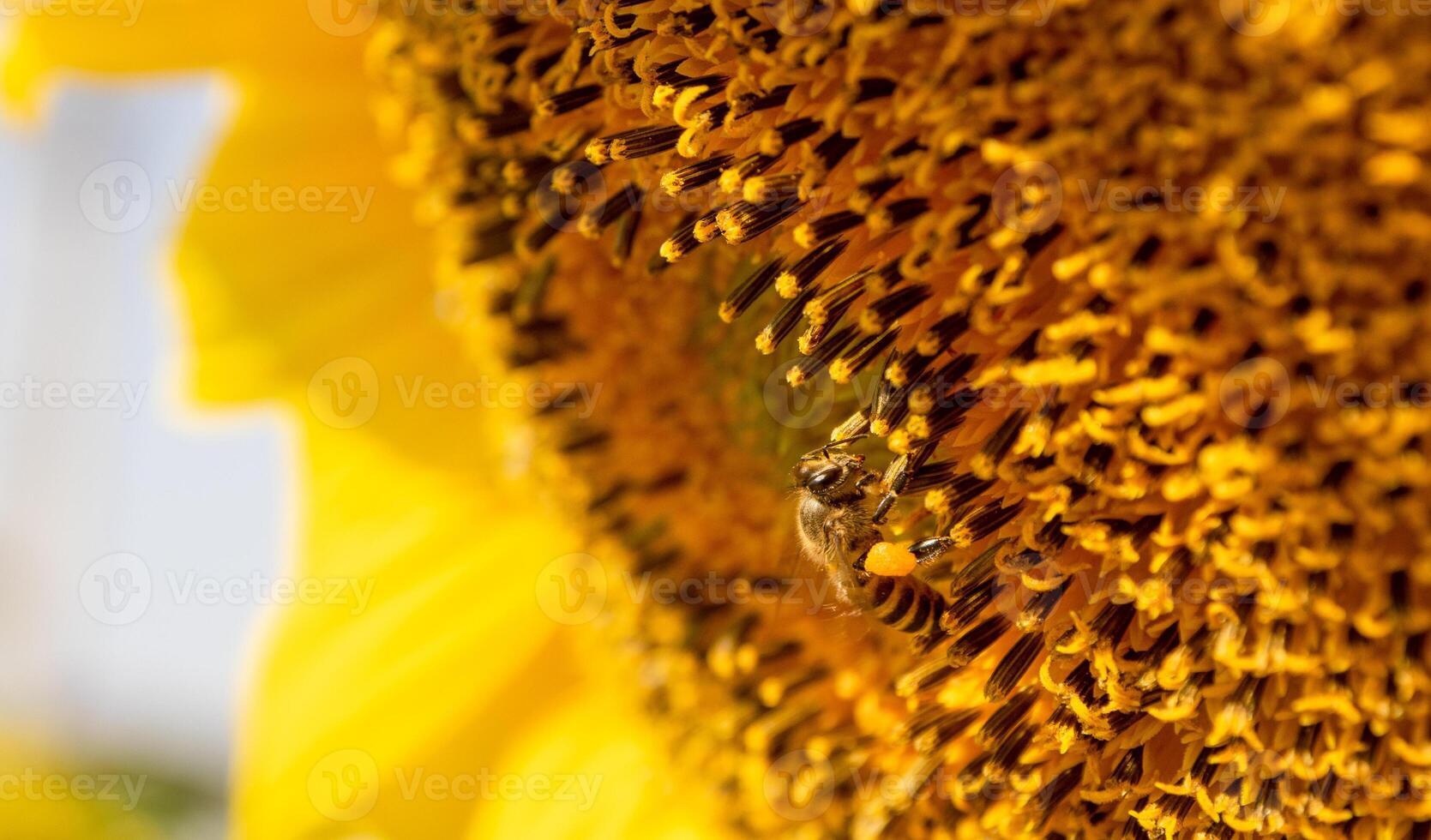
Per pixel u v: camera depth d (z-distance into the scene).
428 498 0.24
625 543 0.23
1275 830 0.19
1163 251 0.19
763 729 0.22
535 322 0.23
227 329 0.24
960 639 0.20
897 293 0.20
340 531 0.24
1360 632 0.19
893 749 0.22
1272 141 0.18
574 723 0.24
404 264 0.24
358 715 0.24
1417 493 0.19
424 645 0.24
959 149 0.19
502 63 0.21
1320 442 0.19
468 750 0.24
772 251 0.20
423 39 0.22
